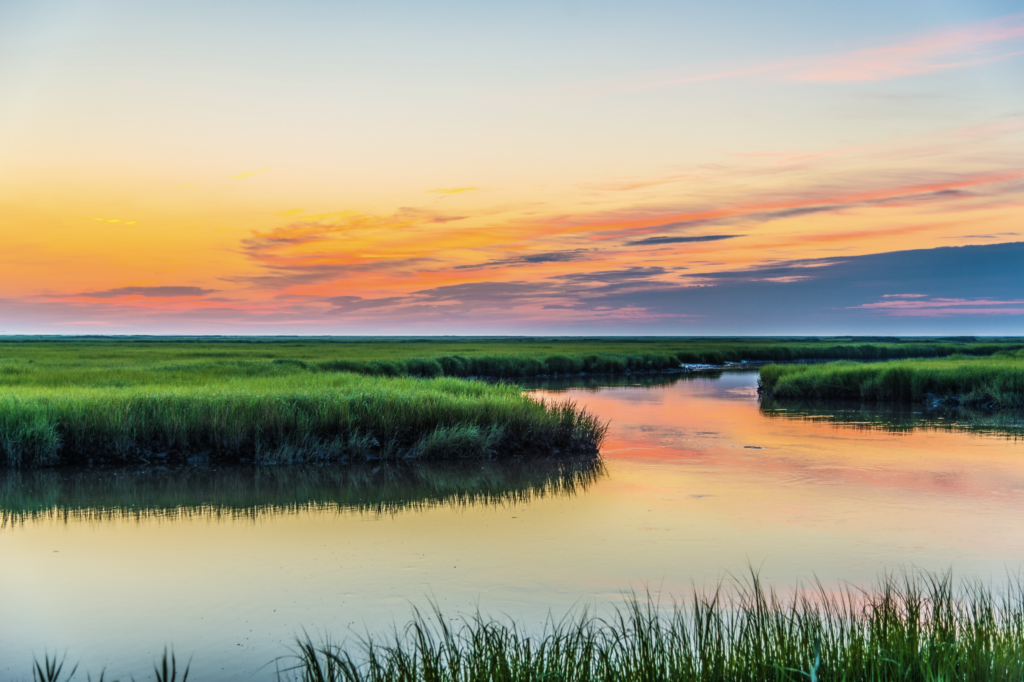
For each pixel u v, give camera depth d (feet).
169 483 52.65
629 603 29.73
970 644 18.79
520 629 26.78
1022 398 103.76
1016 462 61.77
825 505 46.88
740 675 18.24
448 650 20.24
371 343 419.13
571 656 19.51
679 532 40.70
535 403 72.13
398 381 91.76
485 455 63.05
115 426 58.03
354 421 63.10
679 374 201.67
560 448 66.69
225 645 26.07
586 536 39.88
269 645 26.02
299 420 61.21
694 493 50.65
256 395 66.03
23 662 24.72
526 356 202.08
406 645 25.48
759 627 20.25
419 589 31.76
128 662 24.63
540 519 43.65
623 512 45.27
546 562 35.40
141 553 36.86
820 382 120.67
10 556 36.35
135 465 57.52
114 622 28.17
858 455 65.51
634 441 73.92
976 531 40.73
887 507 46.26
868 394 117.39
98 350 225.56
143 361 147.13
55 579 33.04
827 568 34.42
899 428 83.35
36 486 51.37
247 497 49.16
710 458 64.23
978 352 284.20
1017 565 34.58
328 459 60.34
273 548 37.76
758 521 42.98
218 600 30.50
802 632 20.47
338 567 34.63
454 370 179.32
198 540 39.19
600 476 56.44
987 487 52.06
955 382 110.52
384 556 36.35
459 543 38.68
